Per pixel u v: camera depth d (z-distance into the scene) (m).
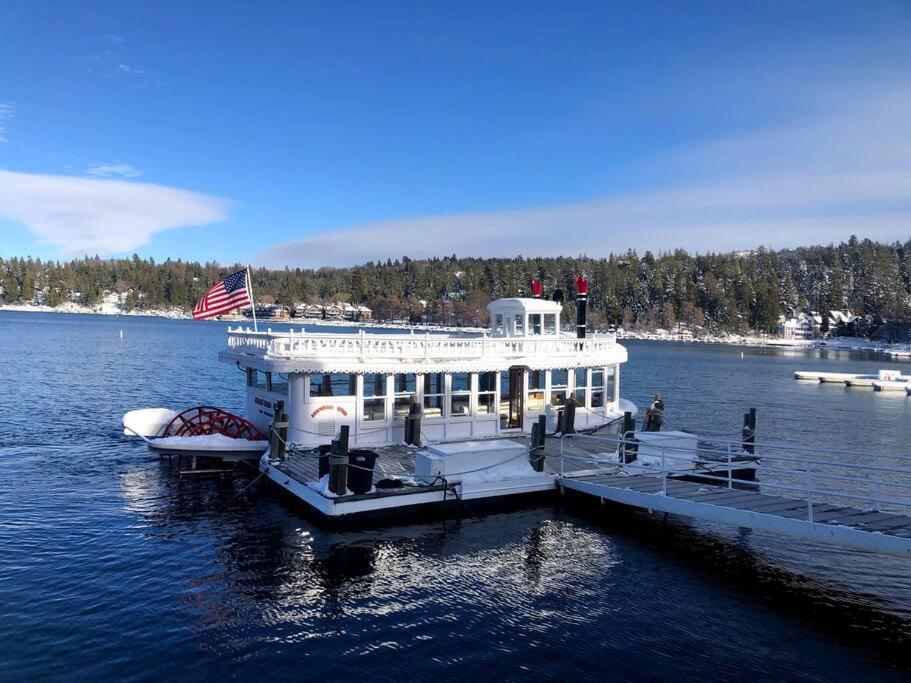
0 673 11.33
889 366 109.19
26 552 16.72
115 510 20.30
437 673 11.75
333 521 18.56
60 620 13.27
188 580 15.33
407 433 23.59
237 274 26.42
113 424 34.78
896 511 22.45
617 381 31.28
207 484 23.36
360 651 12.43
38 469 24.95
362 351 23.33
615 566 16.80
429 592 15.03
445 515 19.59
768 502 17.47
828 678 11.85
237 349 26.73
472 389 25.22
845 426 43.28
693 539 18.88
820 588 15.75
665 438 23.39
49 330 133.38
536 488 20.64
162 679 11.33
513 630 13.39
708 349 153.50
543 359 26.52
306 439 22.72
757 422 44.66
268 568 16.09
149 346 98.50
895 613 14.51
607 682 11.59
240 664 11.87
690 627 13.67
